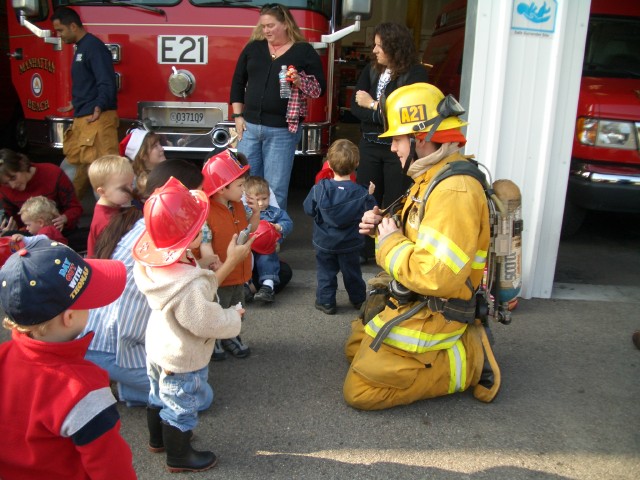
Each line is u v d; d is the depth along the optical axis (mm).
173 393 2443
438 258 2707
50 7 5957
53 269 1562
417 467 2707
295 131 4996
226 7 5676
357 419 3062
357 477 2631
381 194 5188
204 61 5750
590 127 5527
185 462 2605
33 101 6363
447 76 8086
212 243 3344
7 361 1613
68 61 5844
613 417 3143
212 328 2291
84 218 6434
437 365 3094
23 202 4652
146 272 2320
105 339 2844
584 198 5594
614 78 6113
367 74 4973
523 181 4430
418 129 2828
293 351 3762
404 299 3000
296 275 5070
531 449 2859
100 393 1618
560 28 4152
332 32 6074
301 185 7758
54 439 1603
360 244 4164
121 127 5898
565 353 3816
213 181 3221
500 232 2988
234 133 5176
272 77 4930
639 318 4371
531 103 4301
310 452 2793
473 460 2770
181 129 5879
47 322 1587
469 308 2959
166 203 2195
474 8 4238
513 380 3480
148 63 5801
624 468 2748
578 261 5719
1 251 3227
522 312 4426
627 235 6699
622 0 6871
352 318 4266
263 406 3156
